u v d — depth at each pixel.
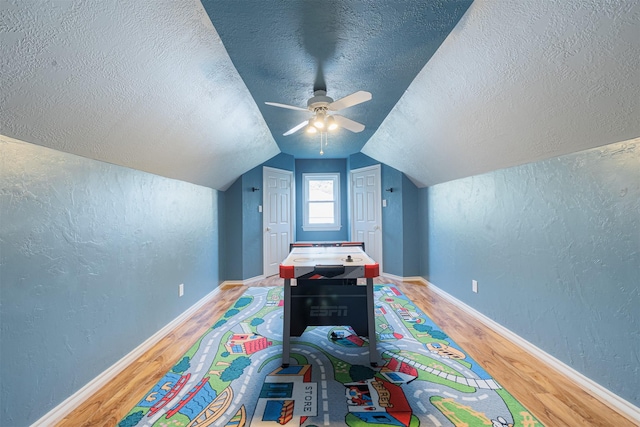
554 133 1.70
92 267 1.78
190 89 1.83
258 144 3.59
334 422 1.47
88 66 1.25
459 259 3.20
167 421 1.49
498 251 2.53
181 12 1.28
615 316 1.54
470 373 1.90
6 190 1.29
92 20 1.10
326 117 2.19
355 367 2.00
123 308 2.05
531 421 1.46
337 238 5.58
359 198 5.09
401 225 4.38
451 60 1.71
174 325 2.74
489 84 1.68
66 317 1.59
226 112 2.39
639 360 1.43
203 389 1.76
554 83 1.41
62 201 1.57
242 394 1.71
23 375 1.35
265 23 1.39
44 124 1.35
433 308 3.19
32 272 1.40
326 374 1.92
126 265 2.10
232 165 3.62
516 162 2.23
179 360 2.12
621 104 1.30
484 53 1.51
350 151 4.77
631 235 1.46
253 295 3.78
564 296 1.86
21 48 1.04
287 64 1.80
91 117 1.49
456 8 1.30
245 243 4.42
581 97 1.39
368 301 2.06
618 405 1.52
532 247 2.13
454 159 2.82
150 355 2.21
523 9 1.20
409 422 1.46
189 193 3.15
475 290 2.90
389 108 2.62
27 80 1.14
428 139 2.79
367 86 2.14
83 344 1.69
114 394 1.73
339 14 1.33
